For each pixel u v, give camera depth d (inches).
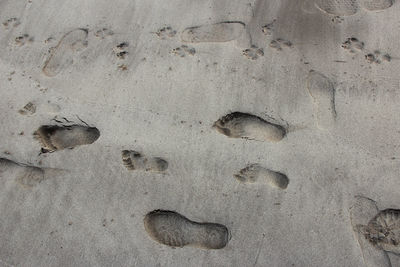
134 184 57.4
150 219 55.1
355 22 65.8
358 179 57.1
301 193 56.5
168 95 61.7
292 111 60.1
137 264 53.2
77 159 58.8
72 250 54.1
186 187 57.1
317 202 56.0
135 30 66.3
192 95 61.6
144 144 59.4
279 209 55.8
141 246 54.1
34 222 55.5
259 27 66.0
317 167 57.7
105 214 55.7
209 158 58.4
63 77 63.2
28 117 61.2
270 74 62.2
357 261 53.0
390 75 61.7
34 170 58.2
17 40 66.0
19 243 54.5
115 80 62.8
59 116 61.2
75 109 61.5
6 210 56.2
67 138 59.8
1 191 57.3
